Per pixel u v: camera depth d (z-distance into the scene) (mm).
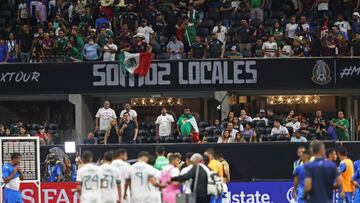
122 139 62688
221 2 74750
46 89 70938
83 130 71375
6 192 51375
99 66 70500
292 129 65125
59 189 56562
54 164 58281
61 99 73312
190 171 43000
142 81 70312
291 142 59094
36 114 74875
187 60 70062
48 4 75375
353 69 69562
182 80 70125
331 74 69688
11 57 71875
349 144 58812
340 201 50406
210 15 74250
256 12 73938
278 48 70312
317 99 73875
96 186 43688
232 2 75062
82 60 70875
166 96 72938
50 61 71125
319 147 36188
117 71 70438
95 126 70812
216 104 73688
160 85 70250
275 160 59156
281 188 56531
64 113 74438
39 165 54906
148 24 73125
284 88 69750
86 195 43656
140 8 74062
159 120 65438
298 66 69750
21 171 53094
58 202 56625
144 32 71562
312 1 75188
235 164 59125
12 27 74938
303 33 70875
